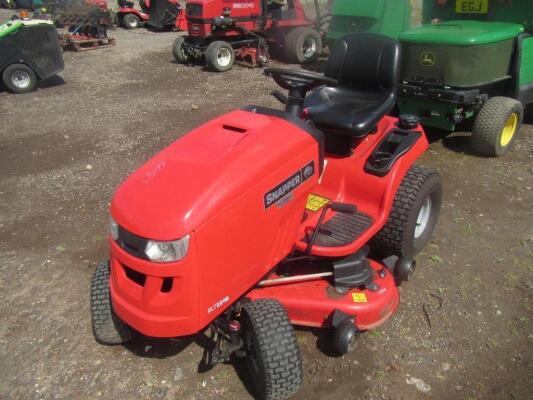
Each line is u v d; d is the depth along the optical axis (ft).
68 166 17.56
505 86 17.17
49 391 8.51
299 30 31.37
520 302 10.02
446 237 12.18
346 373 8.56
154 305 6.90
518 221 12.75
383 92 11.38
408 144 10.25
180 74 30.22
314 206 10.03
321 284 9.08
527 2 16.33
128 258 6.91
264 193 7.46
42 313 10.33
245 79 28.48
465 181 14.87
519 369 8.53
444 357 8.83
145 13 51.13
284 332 7.49
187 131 20.38
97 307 8.65
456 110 15.65
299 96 9.02
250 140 7.62
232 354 8.82
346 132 10.05
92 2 48.55
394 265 10.11
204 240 6.74
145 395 8.34
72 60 35.53
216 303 7.28
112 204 7.30
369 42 11.49
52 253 12.39
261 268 7.98
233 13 31.27
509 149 16.88
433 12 19.02
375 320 8.79
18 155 18.86
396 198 10.19
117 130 20.89
